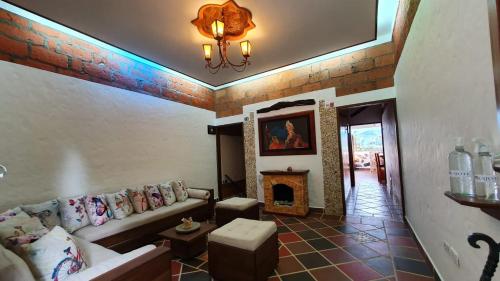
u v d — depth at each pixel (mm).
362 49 3893
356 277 2152
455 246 1550
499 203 826
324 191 4238
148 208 3479
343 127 5145
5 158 2391
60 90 2873
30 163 2568
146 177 3869
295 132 4531
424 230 2361
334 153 4145
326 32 3320
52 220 2496
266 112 4891
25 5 2418
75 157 2969
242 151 7711
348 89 4016
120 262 1460
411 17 2162
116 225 2771
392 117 3867
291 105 4527
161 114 4234
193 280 2236
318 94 4301
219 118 5605
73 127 2973
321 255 2609
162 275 1579
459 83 1303
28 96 2588
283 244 2945
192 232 2652
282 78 4703
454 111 1390
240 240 2080
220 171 5605
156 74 4316
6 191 2381
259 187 4984
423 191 2287
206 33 3102
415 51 2121
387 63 3693
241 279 2068
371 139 12656
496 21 856
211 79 5121
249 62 4242
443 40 1475
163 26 2941
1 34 2537
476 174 1000
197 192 4184
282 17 2887
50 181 2719
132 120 3719
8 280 1166
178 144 4543
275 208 4352
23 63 2686
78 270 1521
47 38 2908
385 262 2395
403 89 2887
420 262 2363
